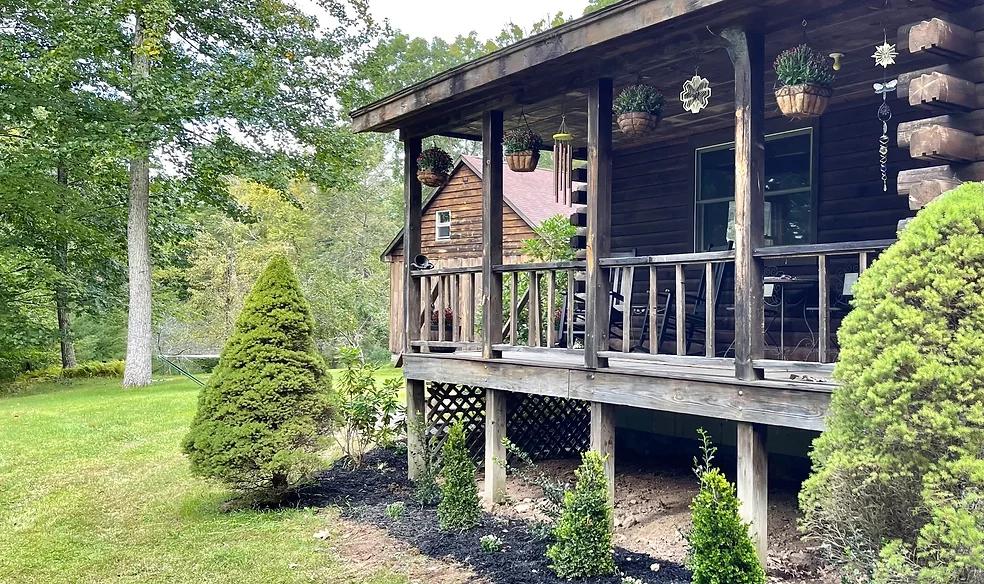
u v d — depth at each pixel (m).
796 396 4.06
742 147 4.34
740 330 4.34
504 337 10.27
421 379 7.09
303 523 6.09
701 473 4.25
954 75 3.78
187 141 15.20
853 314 3.19
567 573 4.54
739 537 3.72
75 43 13.54
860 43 5.14
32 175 15.16
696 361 4.59
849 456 3.05
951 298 2.89
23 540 5.84
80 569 5.18
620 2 4.61
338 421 6.82
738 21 4.34
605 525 4.63
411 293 7.34
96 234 16.92
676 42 4.77
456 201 19.59
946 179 3.66
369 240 29.11
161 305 21.78
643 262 4.95
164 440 9.54
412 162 7.37
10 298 18.20
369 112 7.27
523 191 18.92
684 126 7.80
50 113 13.84
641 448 7.92
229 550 5.46
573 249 9.83
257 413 6.29
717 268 7.60
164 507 6.64
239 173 15.20
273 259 6.74
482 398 8.15
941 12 3.85
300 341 6.60
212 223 25.41
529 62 5.36
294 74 15.70
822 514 3.26
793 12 4.20
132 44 14.73
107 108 14.43
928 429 2.83
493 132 6.32
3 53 13.85
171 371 21.58
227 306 24.22
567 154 6.44
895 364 2.91
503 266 6.14
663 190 8.45
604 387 5.22
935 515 2.74
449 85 6.19
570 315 5.66
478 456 7.99
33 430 10.31
